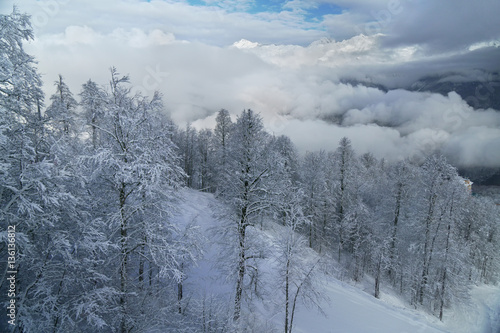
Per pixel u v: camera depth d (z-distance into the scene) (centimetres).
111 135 1155
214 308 1491
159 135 1188
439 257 2652
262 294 1603
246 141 1569
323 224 3738
